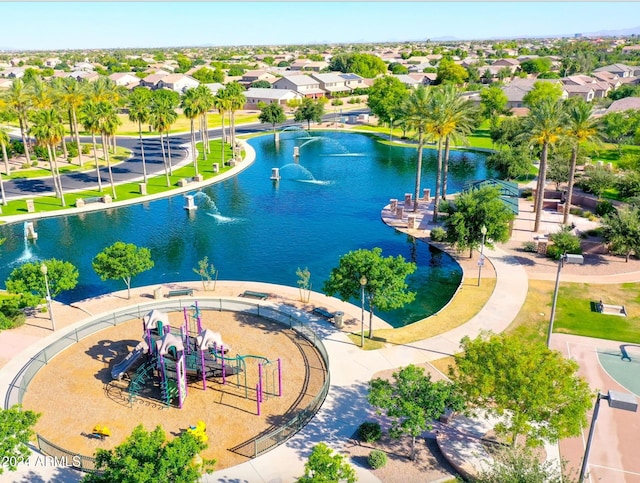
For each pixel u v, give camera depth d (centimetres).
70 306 4469
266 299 4591
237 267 5528
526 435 2670
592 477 2614
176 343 3228
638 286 4816
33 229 6391
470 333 4025
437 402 2622
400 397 2695
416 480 2597
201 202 7912
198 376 3478
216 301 4538
